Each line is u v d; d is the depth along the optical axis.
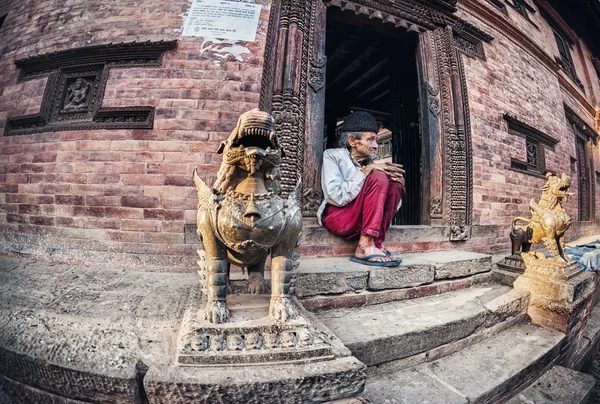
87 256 2.45
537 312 2.50
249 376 1.02
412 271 2.29
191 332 1.17
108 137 2.50
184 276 2.22
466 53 3.88
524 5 5.88
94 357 1.16
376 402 1.45
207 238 1.29
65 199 2.53
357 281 2.08
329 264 2.26
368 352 1.59
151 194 2.41
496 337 2.22
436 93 3.40
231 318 1.27
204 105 2.50
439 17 3.56
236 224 1.23
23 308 1.59
